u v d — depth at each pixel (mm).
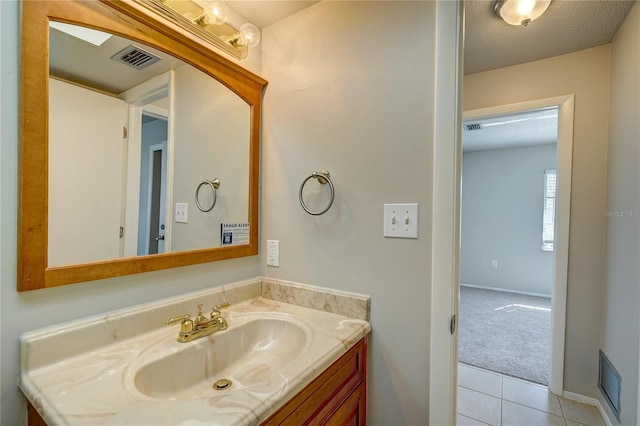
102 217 902
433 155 987
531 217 4598
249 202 1368
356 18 1155
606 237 1760
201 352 933
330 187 1199
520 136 4047
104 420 559
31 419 719
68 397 636
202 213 1195
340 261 1178
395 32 1066
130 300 946
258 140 1403
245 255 1336
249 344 1086
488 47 1824
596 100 1819
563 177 1918
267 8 1287
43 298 764
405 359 1031
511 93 2053
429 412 982
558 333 1954
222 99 1256
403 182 1041
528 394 1991
